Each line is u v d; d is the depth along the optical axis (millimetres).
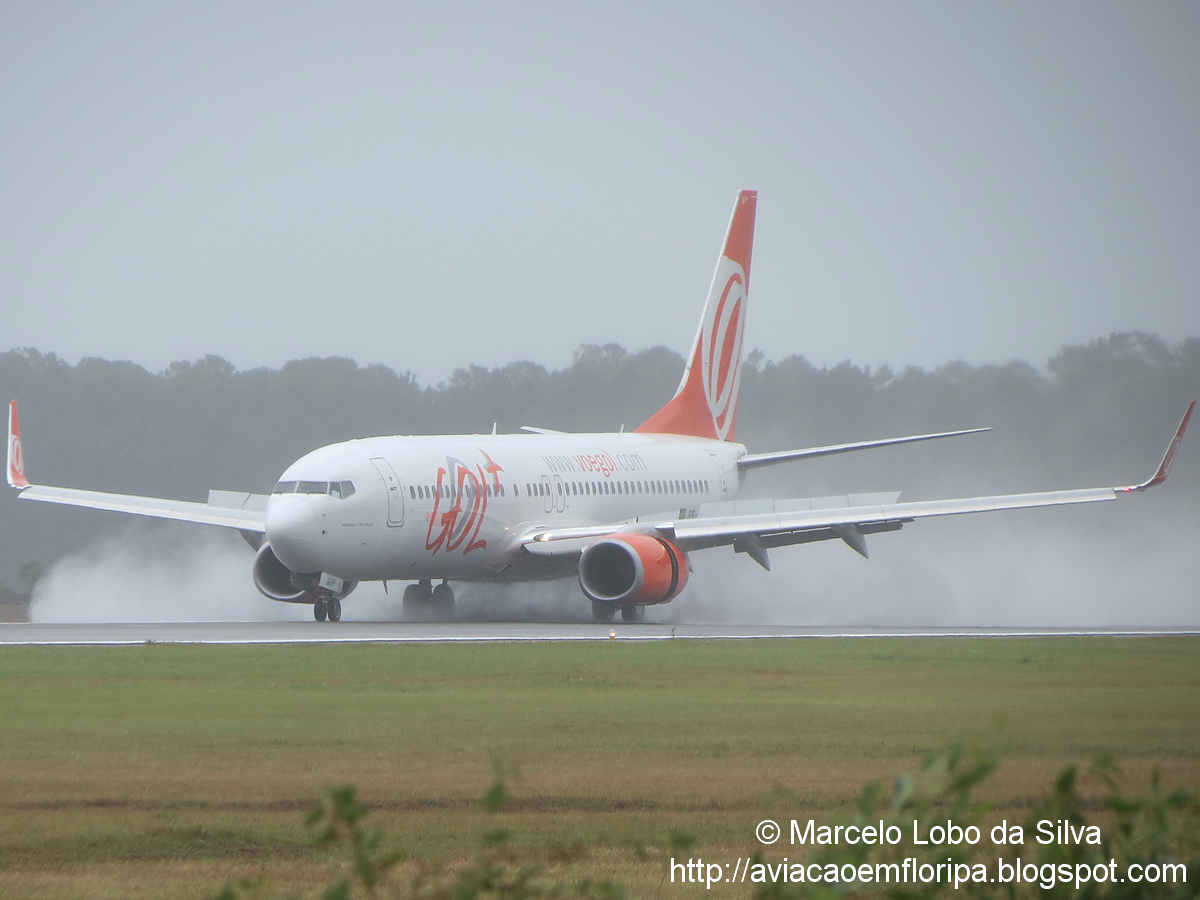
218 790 48500
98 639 107812
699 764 53844
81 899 35375
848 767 53438
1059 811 25938
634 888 36531
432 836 42000
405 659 91938
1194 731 62938
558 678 81812
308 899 35125
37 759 54312
